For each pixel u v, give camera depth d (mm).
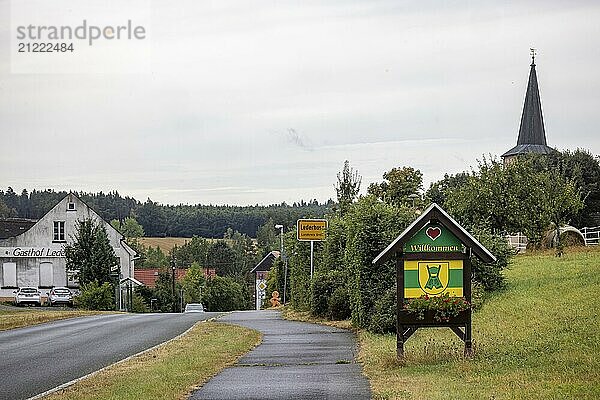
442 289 17500
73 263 72250
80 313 48750
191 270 104875
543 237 51625
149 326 34781
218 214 165875
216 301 106312
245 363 19344
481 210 52969
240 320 37812
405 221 27531
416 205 34156
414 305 17266
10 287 79312
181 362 19375
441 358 17156
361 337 25469
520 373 14219
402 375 15688
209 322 35938
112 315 47500
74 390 15320
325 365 18484
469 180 54562
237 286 112062
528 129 94625
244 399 13578
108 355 22703
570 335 17453
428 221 17453
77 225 76812
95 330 32625
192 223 162875
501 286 27953
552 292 24938
